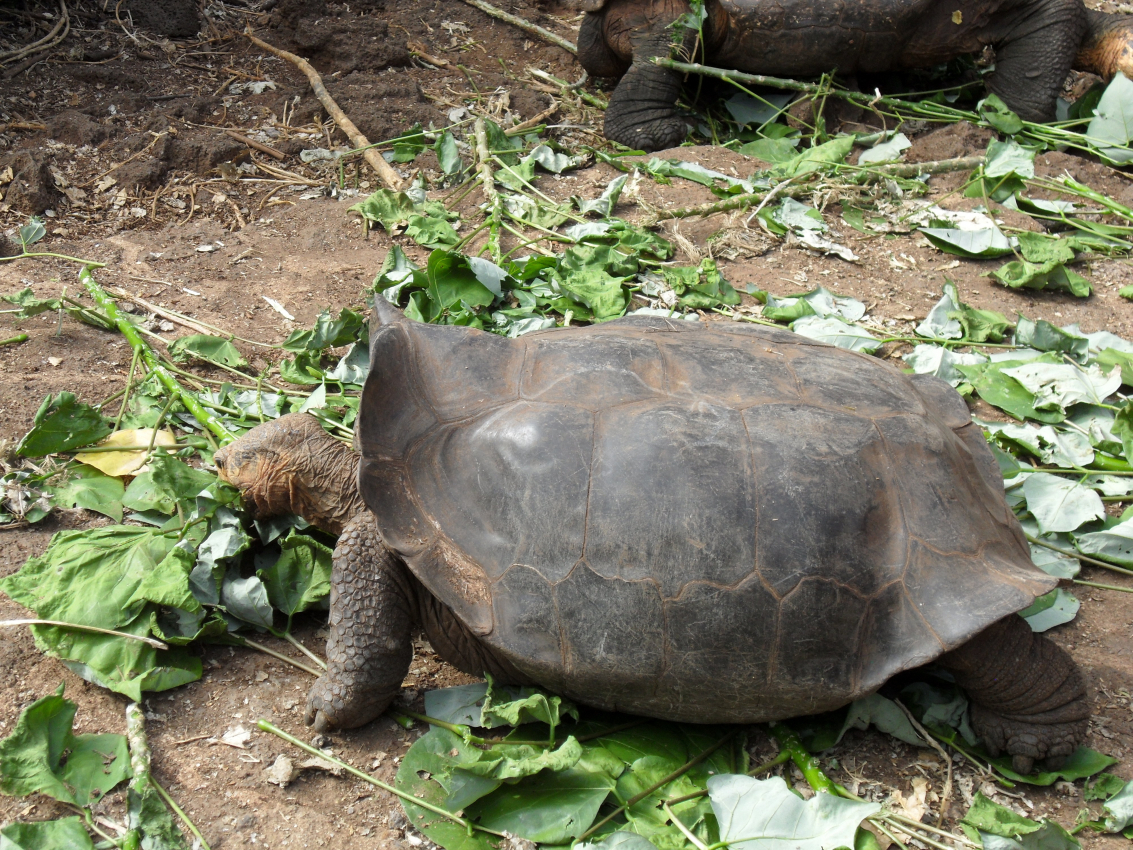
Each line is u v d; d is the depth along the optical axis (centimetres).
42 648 250
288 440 266
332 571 256
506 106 461
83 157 388
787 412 246
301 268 353
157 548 263
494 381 252
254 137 420
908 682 259
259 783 243
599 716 253
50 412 282
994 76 477
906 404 253
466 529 244
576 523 239
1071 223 387
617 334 259
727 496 239
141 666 252
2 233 351
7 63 432
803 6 432
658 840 236
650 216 375
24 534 275
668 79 448
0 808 235
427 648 267
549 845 237
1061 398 312
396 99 451
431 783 243
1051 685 247
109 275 342
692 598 237
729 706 243
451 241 360
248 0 529
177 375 309
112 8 484
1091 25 471
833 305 348
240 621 263
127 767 240
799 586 238
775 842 233
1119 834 244
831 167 407
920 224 387
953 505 246
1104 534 288
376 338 252
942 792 249
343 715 247
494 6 571
